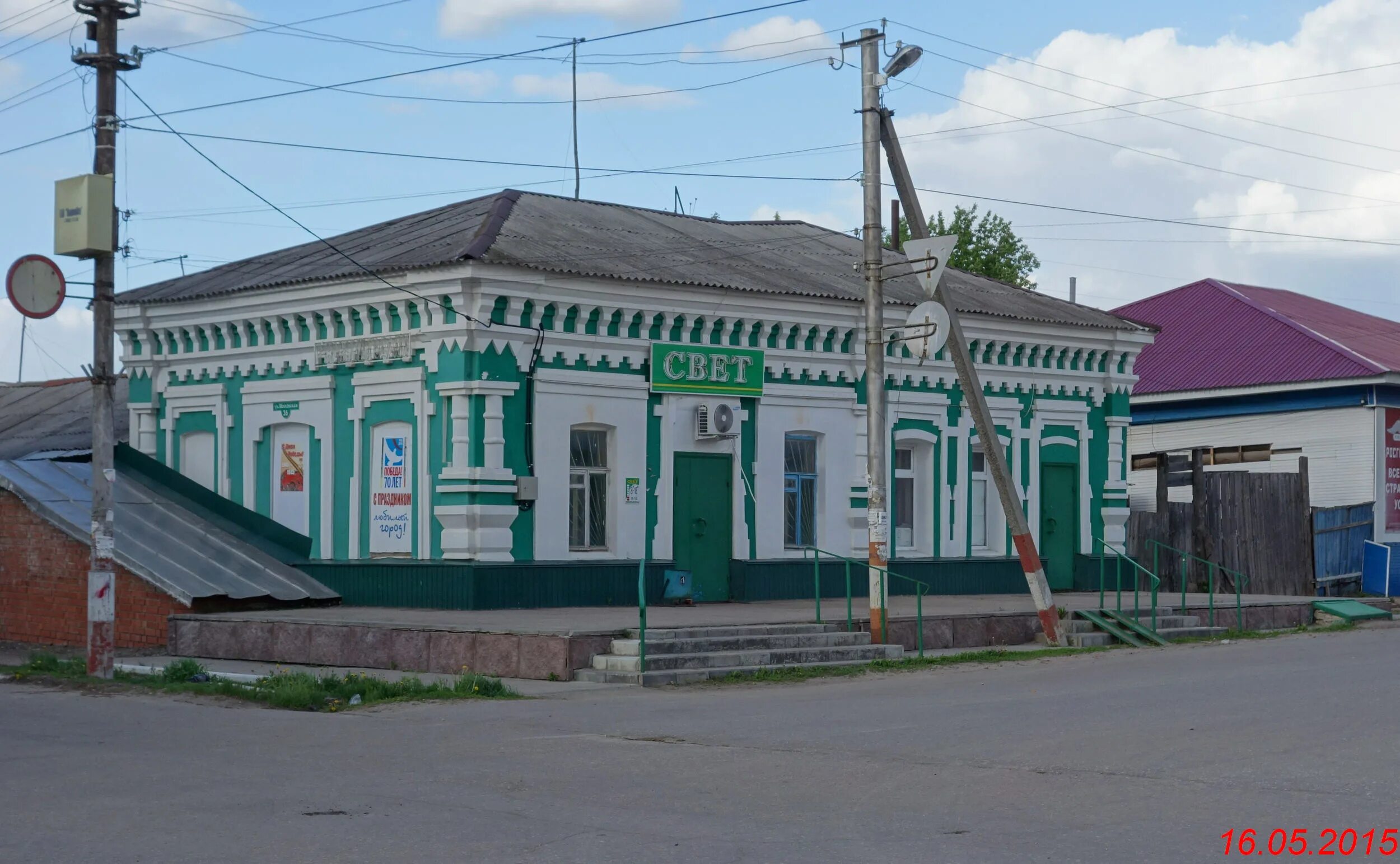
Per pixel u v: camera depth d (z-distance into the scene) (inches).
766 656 751.7
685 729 541.6
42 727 560.7
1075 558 1187.9
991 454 903.7
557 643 709.9
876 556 820.0
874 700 626.8
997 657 822.5
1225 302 1643.7
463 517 887.7
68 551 938.7
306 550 983.6
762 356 1011.9
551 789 420.5
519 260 893.2
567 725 558.9
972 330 1109.7
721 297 981.8
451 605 889.5
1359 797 389.7
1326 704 570.3
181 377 1076.5
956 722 546.9
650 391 964.6
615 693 663.8
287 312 992.2
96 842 350.9
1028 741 494.9
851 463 1061.8
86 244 703.7
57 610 944.9
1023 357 1152.8
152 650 876.0
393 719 581.6
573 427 937.5
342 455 967.0
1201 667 740.7
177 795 412.2
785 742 505.0
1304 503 1332.4
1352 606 1135.6
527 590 902.4
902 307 1077.1
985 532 1144.8
